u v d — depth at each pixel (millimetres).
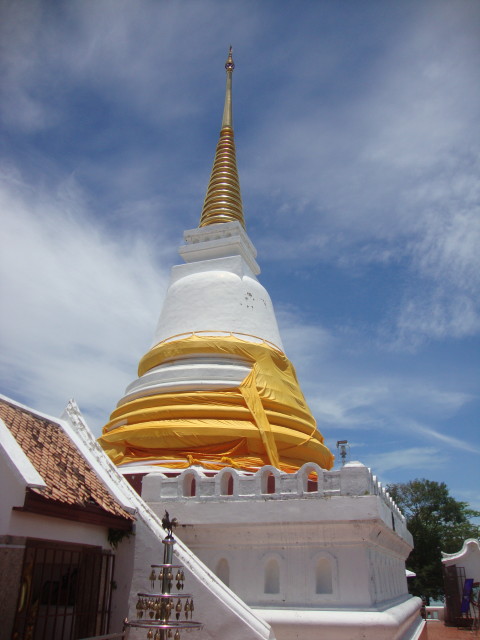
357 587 14195
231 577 15305
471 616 33938
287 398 24312
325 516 14688
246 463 20609
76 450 15328
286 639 13836
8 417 13664
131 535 14023
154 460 21156
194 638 12453
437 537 50875
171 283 29891
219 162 35750
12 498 10727
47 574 13555
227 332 26078
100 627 12867
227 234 31156
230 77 40406
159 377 24609
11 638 10234
